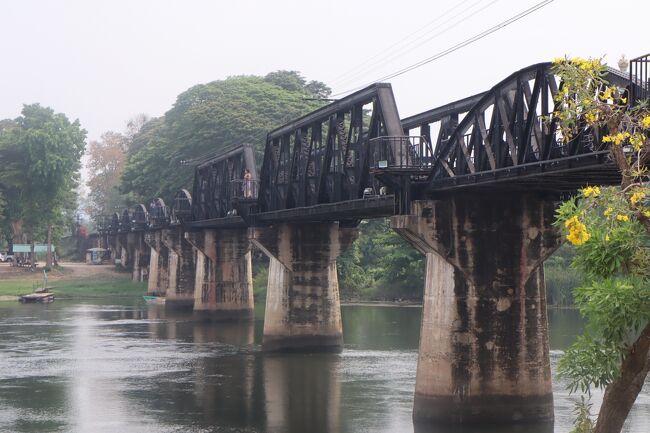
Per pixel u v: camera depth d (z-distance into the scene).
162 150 114.06
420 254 89.75
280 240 53.22
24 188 124.06
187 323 74.50
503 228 33.38
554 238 33.66
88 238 175.88
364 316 75.62
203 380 44.22
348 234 54.16
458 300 33.03
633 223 16.41
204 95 113.50
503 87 29.16
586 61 16.38
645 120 15.93
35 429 33.66
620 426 16.23
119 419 35.41
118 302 99.25
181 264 89.31
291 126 49.81
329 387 41.62
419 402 33.44
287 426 33.81
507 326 33.09
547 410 33.25
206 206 73.94
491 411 32.69
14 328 70.00
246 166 59.97
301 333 53.47
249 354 53.62
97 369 48.00
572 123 16.83
